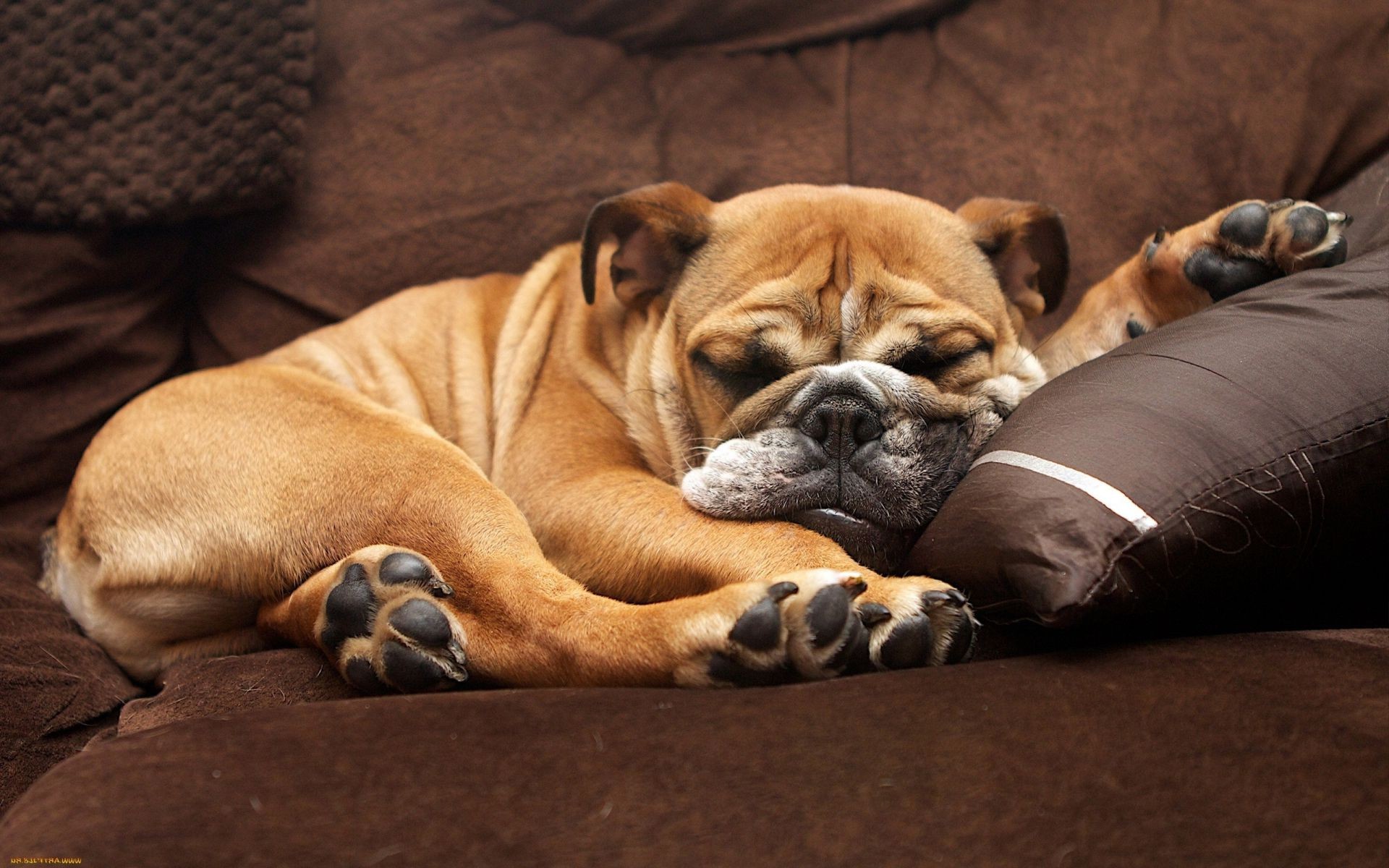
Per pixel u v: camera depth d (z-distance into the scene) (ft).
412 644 5.72
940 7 11.53
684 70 11.63
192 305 11.09
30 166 9.78
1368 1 10.47
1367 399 5.67
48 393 10.10
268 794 4.10
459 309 9.84
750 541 6.45
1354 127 10.37
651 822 3.90
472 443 9.15
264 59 10.20
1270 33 10.41
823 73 11.44
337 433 7.61
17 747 6.64
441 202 10.70
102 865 3.71
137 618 7.72
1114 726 4.32
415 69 11.03
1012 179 10.47
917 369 7.31
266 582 7.25
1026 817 3.84
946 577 5.72
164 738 4.69
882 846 3.75
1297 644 5.14
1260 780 3.96
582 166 10.83
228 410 7.98
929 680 4.83
